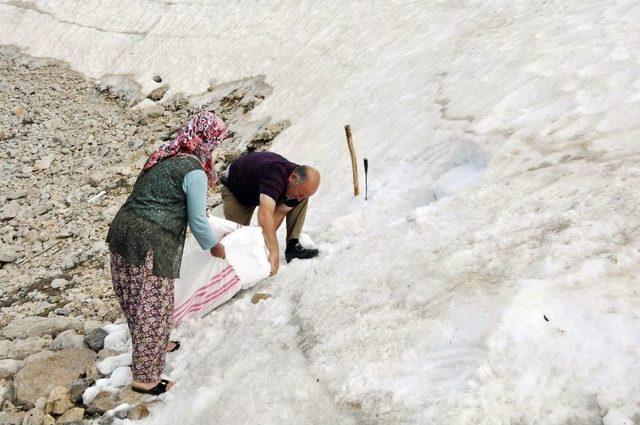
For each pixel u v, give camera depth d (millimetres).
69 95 14789
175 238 3979
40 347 5625
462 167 5879
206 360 4285
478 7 9594
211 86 13047
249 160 5180
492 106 6309
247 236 4922
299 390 3334
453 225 4383
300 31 12484
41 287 7988
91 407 4156
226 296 4914
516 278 3336
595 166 4391
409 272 3959
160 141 11836
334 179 7152
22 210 10219
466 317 3209
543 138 5246
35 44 17484
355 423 2967
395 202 5988
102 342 5273
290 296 4551
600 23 7031
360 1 12016
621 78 5672
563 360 2717
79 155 12047
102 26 16797
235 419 3377
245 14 14148
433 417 2742
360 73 9930
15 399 4648
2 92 15344
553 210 3936
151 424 3820
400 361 3197
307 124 9445
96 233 9211
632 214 3484
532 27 7832
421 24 10219
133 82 14461
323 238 5770
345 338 3600
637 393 2465
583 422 2459
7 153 12492
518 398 2652
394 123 7531
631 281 2994
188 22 15109
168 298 4023
